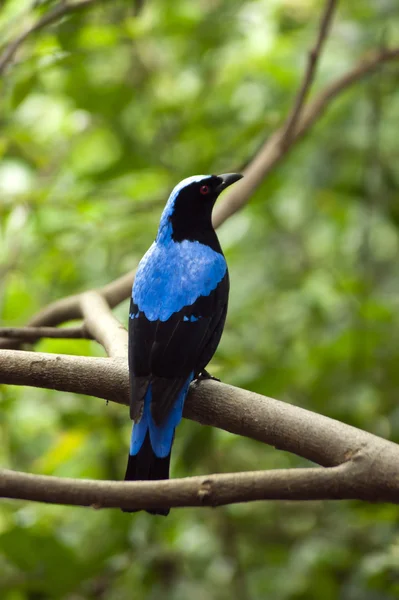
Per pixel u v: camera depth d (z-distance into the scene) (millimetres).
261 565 12883
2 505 12242
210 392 7023
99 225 12742
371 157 14461
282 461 14188
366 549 11938
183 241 8500
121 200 13680
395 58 13039
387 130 15711
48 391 12812
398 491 5766
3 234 12625
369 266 15148
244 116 14531
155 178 14094
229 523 13016
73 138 15508
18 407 12773
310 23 15758
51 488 5262
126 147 13812
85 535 11797
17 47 11742
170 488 5391
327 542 12219
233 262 15391
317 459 6395
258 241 15797
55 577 10508
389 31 15188
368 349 13203
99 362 7289
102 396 7320
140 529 11516
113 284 10477
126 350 8039
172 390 7094
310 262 15797
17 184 14023
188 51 15367
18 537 10398
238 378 11391
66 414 11766
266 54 14609
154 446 6863
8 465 13477
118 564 11430
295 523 13594
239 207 11094
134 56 15234
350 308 14594
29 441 13594
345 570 11750
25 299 14016
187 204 8688
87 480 5352
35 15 13023
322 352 13312
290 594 11656
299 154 15211
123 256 14430
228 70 14930
